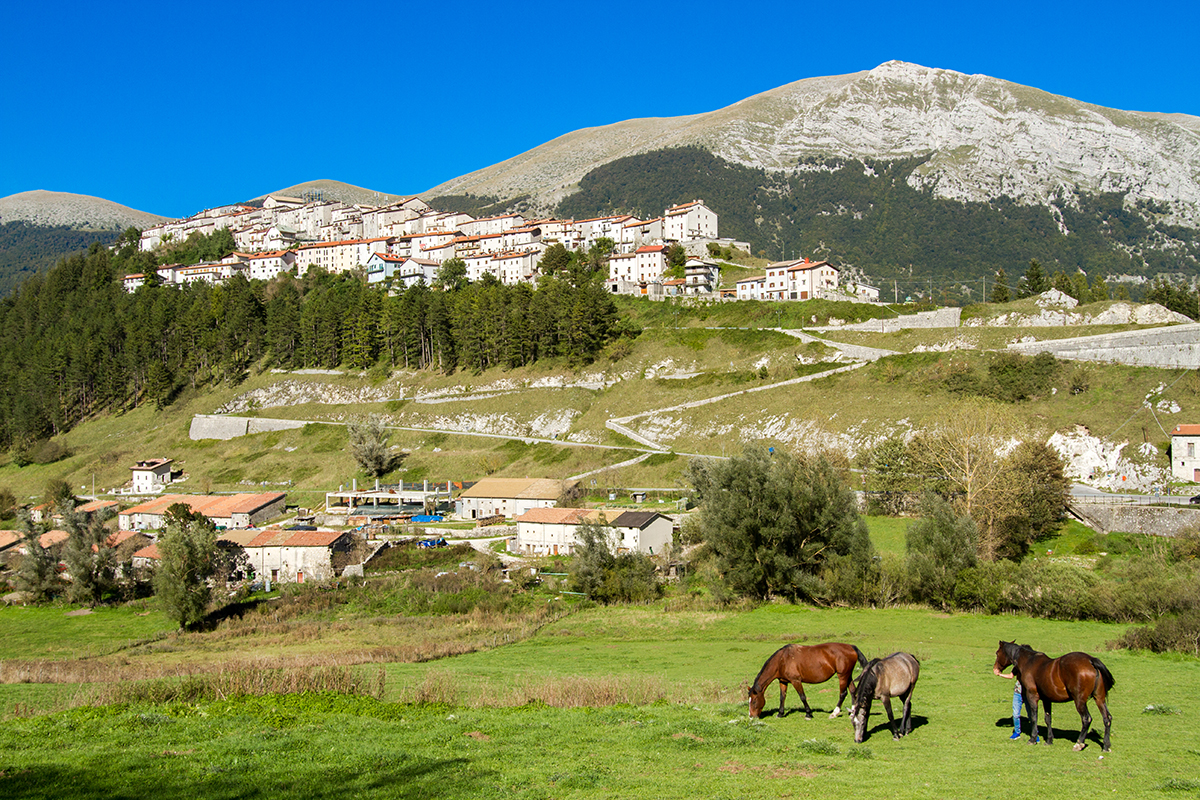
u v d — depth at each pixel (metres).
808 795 20.62
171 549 88.62
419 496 152.12
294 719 30.28
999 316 168.50
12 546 124.56
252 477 178.25
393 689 39.47
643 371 188.38
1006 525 97.62
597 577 92.19
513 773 23.19
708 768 23.44
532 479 145.25
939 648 59.31
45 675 55.16
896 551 94.56
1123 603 67.31
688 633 74.31
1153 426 117.62
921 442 114.19
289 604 94.62
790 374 167.12
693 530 110.75
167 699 34.56
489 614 87.81
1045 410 129.12
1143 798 19.77
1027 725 28.92
